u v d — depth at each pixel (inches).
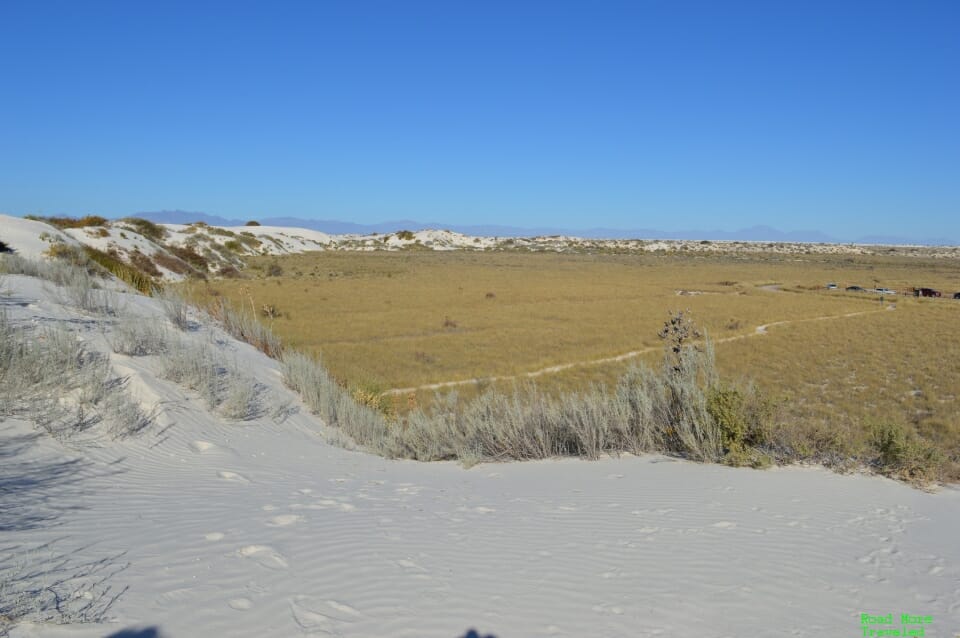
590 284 2479.1
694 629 140.8
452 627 138.6
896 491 272.4
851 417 611.2
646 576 170.2
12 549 159.3
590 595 157.4
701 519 224.5
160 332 458.3
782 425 353.7
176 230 2810.0
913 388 781.9
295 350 707.4
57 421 282.2
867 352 1044.5
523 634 136.4
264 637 129.3
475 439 393.4
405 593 155.1
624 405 380.8
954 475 302.4
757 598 157.5
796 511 235.5
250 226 4539.9
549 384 788.0
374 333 1175.0
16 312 428.5
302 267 2913.4
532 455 370.0
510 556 184.4
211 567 162.2
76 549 165.0
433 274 2802.7
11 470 227.0
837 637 138.3
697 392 367.9
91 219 1958.7
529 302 1801.2
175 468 275.0
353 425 440.5
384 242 5546.3
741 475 295.9
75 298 509.7
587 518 226.4
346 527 207.0
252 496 242.7
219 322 676.7
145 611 134.5
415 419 421.7
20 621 124.2
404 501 250.4
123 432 296.5
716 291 2333.9
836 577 172.1
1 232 1084.5
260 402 424.5
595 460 349.1
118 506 211.2
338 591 154.3
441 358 961.5
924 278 3284.9
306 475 293.3
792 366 920.3
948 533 213.3
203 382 395.2
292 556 175.0
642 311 1615.4
